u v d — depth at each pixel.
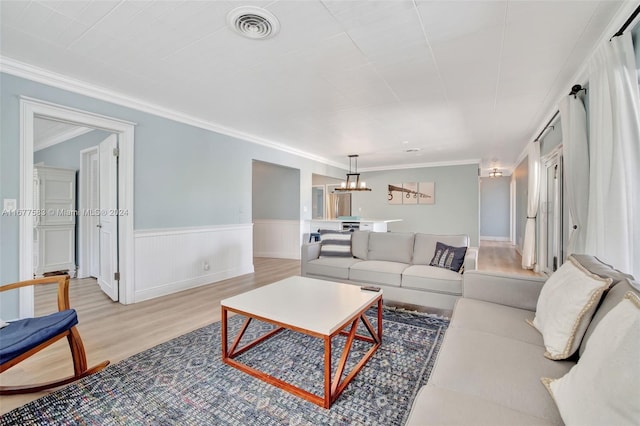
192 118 4.04
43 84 2.72
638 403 0.77
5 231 2.52
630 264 1.86
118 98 3.24
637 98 1.84
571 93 2.77
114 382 1.89
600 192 2.08
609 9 1.86
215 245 4.48
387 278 3.21
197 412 1.62
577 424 0.89
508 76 2.80
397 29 2.07
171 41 2.23
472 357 1.35
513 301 2.05
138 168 3.49
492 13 1.90
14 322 1.83
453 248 3.29
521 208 7.42
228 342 2.44
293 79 2.87
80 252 4.75
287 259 6.65
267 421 1.55
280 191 6.89
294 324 1.79
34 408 1.65
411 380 1.91
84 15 1.93
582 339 1.31
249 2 1.80
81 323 2.84
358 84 2.98
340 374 1.79
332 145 5.82
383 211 8.55
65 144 5.13
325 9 1.86
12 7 1.85
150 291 3.63
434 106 3.61
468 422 0.97
